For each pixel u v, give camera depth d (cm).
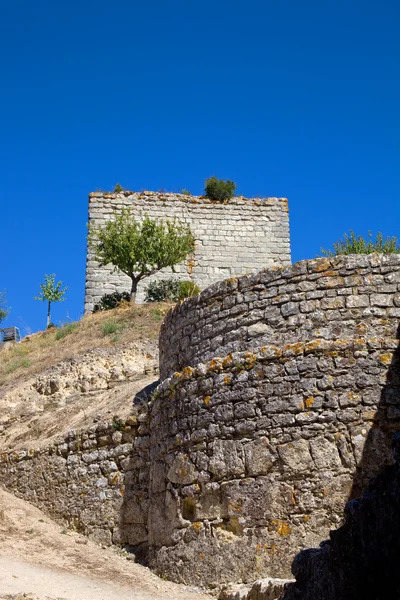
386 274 1169
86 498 1377
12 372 2548
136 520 1280
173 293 3453
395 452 701
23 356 2788
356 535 708
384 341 1099
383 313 1145
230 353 1180
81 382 2127
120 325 2873
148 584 1073
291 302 1190
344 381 1077
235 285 1262
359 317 1148
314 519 1010
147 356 2342
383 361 1083
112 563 1188
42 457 1500
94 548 1280
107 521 1323
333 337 1141
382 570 677
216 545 1055
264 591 870
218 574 1037
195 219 3838
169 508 1148
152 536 1188
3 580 985
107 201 3784
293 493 1033
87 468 1403
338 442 1044
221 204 3884
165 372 1410
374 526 694
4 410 2086
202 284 3719
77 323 3134
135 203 3803
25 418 2005
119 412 1587
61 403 2039
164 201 3838
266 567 1005
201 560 1062
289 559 996
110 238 3394
